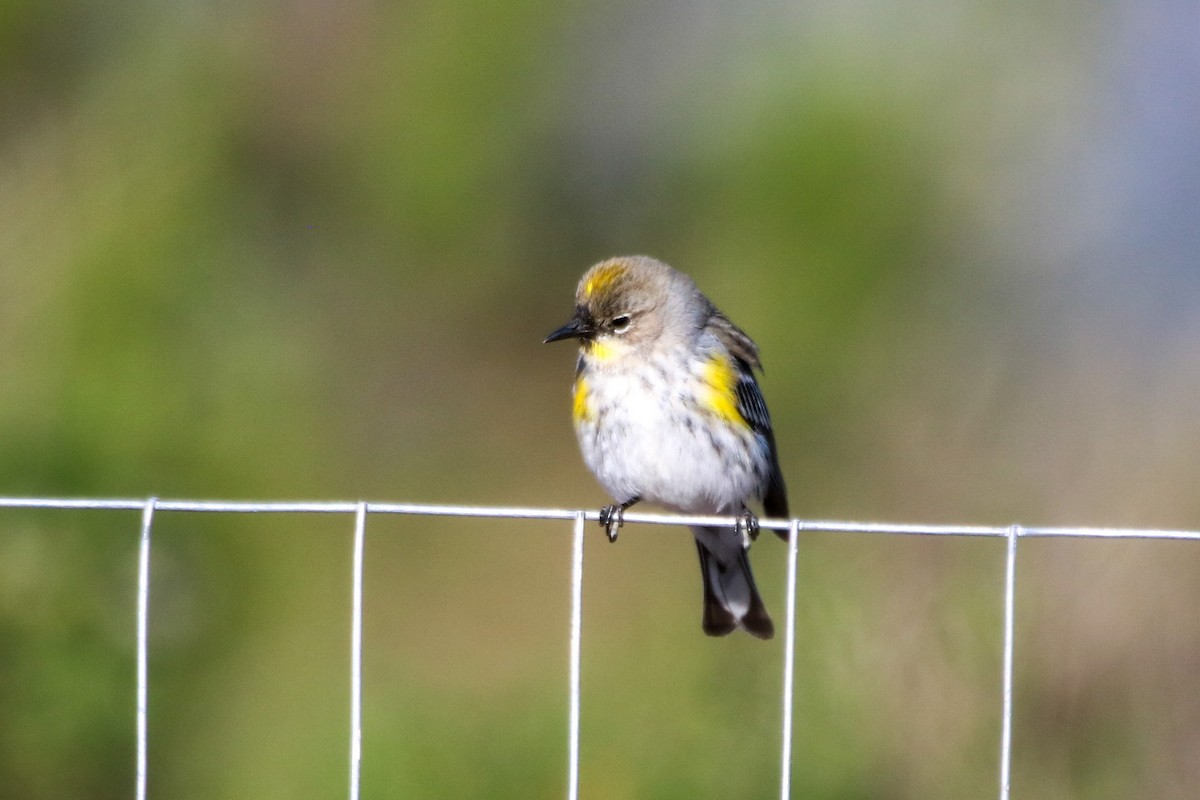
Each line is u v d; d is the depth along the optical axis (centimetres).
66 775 1070
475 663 1240
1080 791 1119
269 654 1202
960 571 1177
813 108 1403
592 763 1081
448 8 1462
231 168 1352
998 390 1427
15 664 1066
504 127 1474
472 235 1494
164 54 1338
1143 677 1156
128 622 1116
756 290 1398
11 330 1182
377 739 1094
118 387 1170
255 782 1105
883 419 1412
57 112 1311
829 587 1168
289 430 1272
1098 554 1209
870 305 1403
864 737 1095
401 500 1419
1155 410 1395
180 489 1175
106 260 1211
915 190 1405
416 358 1530
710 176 1462
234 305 1288
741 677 1114
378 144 1454
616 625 1290
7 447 1116
